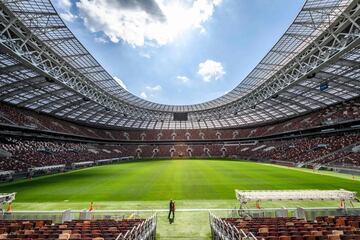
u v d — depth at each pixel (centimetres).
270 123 8156
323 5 2511
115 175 3706
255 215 1340
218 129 9725
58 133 5841
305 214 1283
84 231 878
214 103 7538
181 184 2703
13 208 1786
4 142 4594
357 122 4719
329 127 5375
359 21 2458
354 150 4153
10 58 3052
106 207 1784
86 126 8006
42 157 4728
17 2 2384
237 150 8731
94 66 4103
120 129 9275
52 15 2672
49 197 2147
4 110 4609
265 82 4656
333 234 758
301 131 6203
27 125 4859
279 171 3938
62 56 3591
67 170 4681
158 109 8100
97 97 5012
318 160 4534
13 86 3950
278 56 3816
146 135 9662
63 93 4759
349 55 3097
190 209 1680
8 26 2406
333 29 2681
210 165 5247
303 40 3197
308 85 4362
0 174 3145
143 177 3381
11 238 753
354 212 1298
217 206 1759
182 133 9775
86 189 2512
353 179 2920
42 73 3155
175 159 8156
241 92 5991
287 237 722
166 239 1176
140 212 1616
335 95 4734
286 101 5675
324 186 2470
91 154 6675
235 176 3322
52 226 1001
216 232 1090
